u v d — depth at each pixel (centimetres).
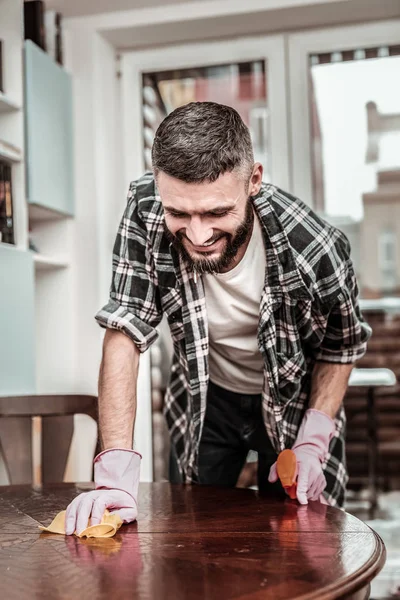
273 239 142
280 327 150
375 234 658
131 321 141
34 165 259
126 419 135
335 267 146
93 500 117
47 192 269
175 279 146
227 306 152
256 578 88
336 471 167
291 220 145
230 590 84
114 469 124
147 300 148
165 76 315
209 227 115
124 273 147
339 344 159
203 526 116
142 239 146
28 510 133
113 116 313
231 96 309
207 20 292
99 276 297
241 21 294
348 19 296
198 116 112
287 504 132
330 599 82
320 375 162
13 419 197
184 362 163
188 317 149
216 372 174
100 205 300
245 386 173
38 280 300
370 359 560
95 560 98
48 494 148
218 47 308
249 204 130
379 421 572
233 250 126
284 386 155
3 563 97
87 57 300
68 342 297
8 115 255
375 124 303
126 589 85
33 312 251
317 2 280
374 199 339
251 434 176
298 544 103
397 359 555
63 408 195
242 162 114
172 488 150
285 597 81
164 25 295
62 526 115
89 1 287
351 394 478
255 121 307
